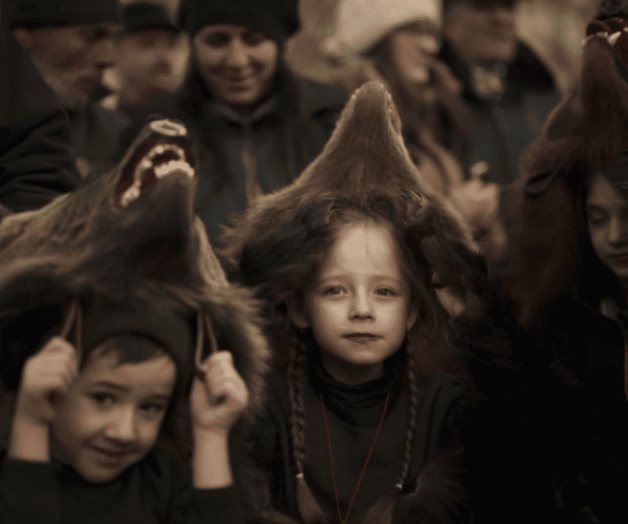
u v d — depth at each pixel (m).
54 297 2.87
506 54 6.98
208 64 5.21
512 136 6.74
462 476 3.57
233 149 5.12
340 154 3.59
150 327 2.87
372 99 3.60
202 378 2.97
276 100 5.25
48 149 4.12
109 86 6.51
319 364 3.63
